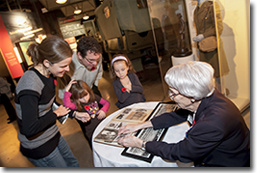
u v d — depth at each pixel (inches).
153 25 113.3
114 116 59.9
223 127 29.4
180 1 109.2
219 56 93.4
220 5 86.8
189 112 46.3
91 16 322.3
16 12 224.8
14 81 216.2
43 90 44.3
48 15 289.1
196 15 101.3
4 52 204.2
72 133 116.0
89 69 72.4
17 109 44.4
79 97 63.9
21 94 39.5
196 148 31.2
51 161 51.7
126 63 71.2
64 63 42.4
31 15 256.7
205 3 94.7
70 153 63.6
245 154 33.1
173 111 47.7
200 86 30.3
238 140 31.8
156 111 55.2
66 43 43.1
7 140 130.6
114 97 156.0
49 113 46.1
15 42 215.2
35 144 47.8
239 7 84.6
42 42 41.0
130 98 73.5
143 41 167.3
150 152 37.7
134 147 41.4
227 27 90.4
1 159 105.8
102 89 185.3
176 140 41.2
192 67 31.4
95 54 59.8
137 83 75.7
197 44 108.8
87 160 85.8
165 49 119.6
